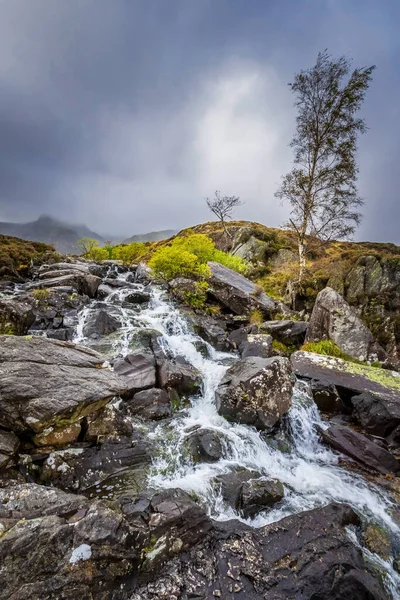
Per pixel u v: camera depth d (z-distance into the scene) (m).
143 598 3.70
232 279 17.84
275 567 4.22
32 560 3.38
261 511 5.62
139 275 21.08
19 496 4.28
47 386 5.71
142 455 6.55
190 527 4.50
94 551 3.65
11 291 14.43
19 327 9.73
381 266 17.42
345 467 7.44
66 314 12.44
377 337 15.36
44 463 5.52
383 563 4.92
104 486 5.66
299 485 6.63
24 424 5.31
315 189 20.94
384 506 6.20
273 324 14.90
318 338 14.12
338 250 28.61
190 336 12.87
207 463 6.73
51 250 29.39
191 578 3.99
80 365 6.79
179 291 16.05
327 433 8.45
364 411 9.23
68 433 5.95
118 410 7.21
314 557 4.38
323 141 20.80
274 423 8.08
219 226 46.06
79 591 3.43
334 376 10.72
